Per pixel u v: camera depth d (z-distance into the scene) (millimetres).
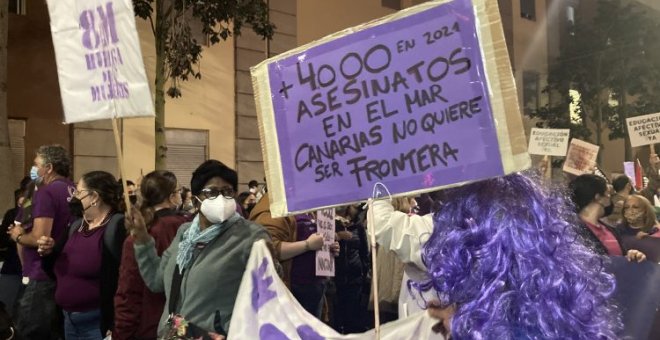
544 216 1431
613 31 21844
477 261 1401
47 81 12242
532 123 25078
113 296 3750
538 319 1306
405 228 2223
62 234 4379
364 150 1931
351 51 1961
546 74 25906
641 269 3391
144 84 3148
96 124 12594
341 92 1986
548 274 1342
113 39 3236
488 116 1632
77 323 3912
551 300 1321
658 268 3373
